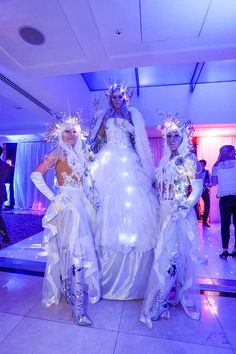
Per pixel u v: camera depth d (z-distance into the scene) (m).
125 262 2.11
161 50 2.93
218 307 2.00
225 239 3.35
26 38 2.73
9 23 2.52
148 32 2.63
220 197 3.44
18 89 4.29
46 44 2.82
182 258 1.92
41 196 8.77
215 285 2.40
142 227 2.01
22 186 8.93
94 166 2.21
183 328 1.72
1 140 8.67
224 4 2.25
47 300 1.99
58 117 2.15
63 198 1.92
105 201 2.07
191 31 2.59
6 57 3.07
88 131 2.34
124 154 2.20
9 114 6.07
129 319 1.82
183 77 6.13
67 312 1.89
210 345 1.54
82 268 1.82
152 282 1.87
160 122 6.39
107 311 1.92
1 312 1.87
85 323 1.72
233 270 2.86
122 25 2.54
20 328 1.68
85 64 3.25
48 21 2.48
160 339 1.60
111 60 3.16
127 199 2.03
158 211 2.11
